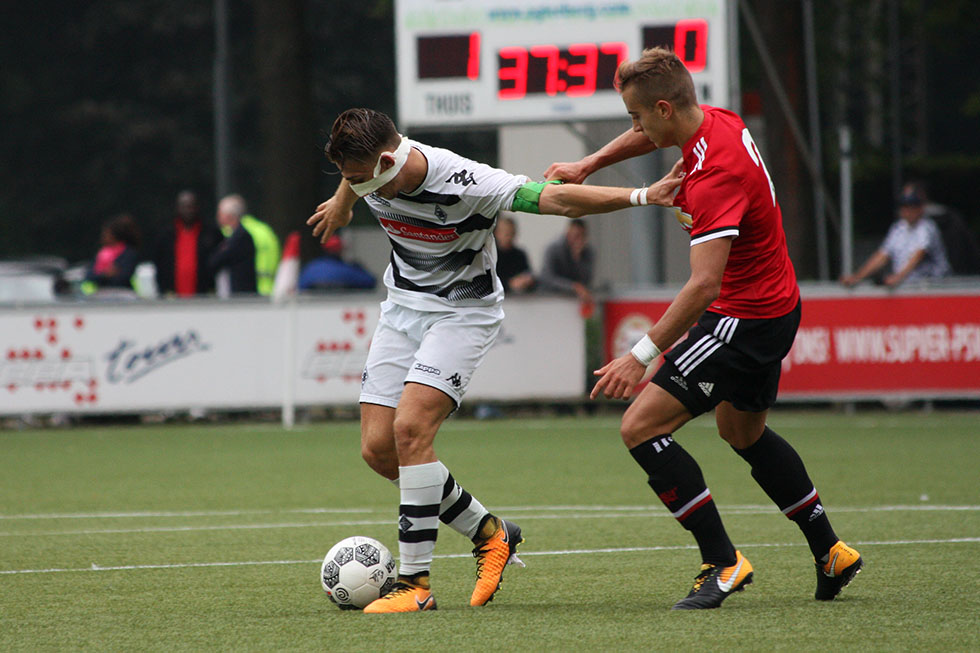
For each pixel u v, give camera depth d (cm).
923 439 4341
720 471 3606
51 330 5169
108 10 13362
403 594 1756
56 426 5372
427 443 1769
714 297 1648
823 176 6981
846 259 5512
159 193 13362
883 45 10756
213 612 1756
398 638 1552
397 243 1817
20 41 13762
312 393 5191
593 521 2686
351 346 5188
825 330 5106
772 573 2031
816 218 6906
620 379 1675
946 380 5038
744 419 1791
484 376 5203
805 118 6906
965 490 3108
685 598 1739
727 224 1642
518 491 3216
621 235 6988
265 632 1608
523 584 1967
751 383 1736
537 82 5762
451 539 2502
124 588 1959
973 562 2094
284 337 5184
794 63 6888
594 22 5706
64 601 1852
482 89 5794
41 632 1630
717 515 1733
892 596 1802
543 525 2630
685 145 1695
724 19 5619
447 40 5794
